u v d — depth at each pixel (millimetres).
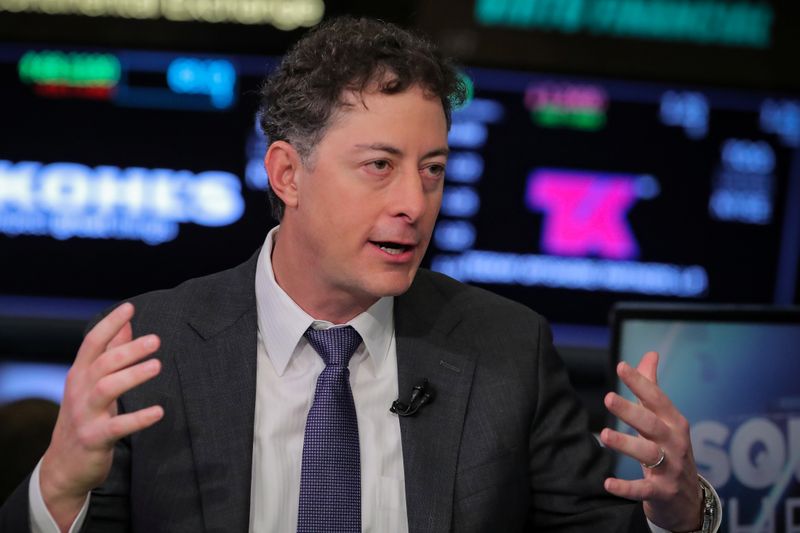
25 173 9703
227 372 3186
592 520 3217
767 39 9836
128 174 9742
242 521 3008
